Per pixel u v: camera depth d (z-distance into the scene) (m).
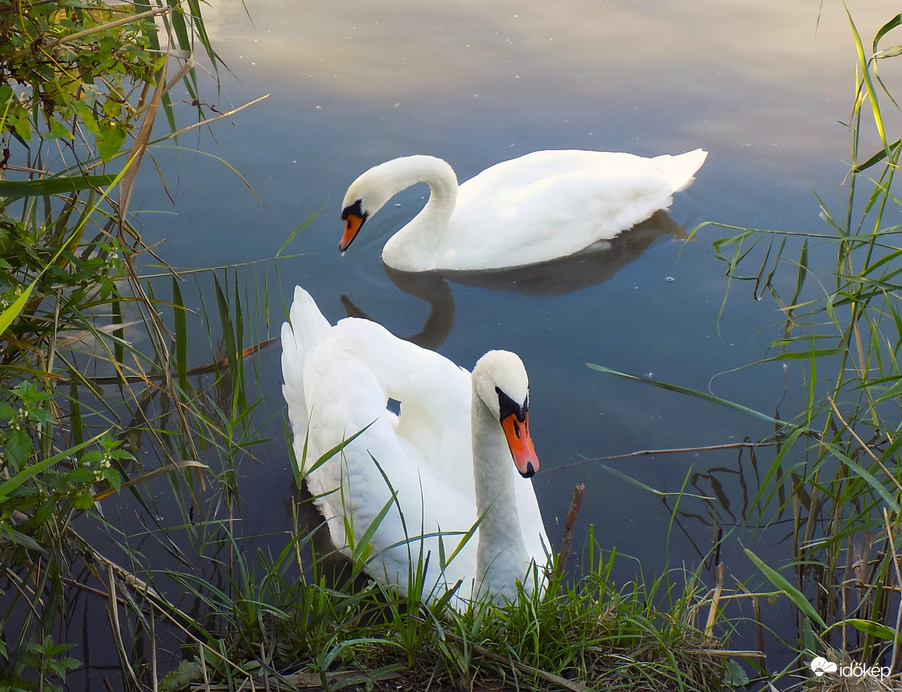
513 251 8.16
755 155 9.01
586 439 6.14
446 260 8.14
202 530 5.38
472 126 9.41
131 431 5.62
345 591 4.69
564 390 6.57
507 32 11.33
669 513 5.61
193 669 4.02
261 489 5.79
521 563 4.84
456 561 5.22
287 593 4.34
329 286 7.73
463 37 11.16
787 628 4.89
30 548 3.52
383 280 8.03
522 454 4.45
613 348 6.99
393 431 5.63
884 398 4.41
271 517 5.61
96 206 3.72
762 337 7.00
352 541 4.39
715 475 5.86
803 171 8.73
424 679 3.93
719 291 7.58
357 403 5.62
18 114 3.43
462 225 8.22
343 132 9.17
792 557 5.30
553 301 7.68
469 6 12.02
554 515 5.62
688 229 8.34
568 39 11.19
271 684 3.90
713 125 9.49
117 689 4.37
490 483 4.75
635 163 8.62
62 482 3.33
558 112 9.69
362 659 4.05
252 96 9.59
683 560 5.29
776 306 7.29
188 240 7.65
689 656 4.09
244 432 5.41
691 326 7.20
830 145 9.09
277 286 7.35
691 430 6.20
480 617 4.13
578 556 5.32
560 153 8.72
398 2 12.03
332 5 11.81
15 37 3.23
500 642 4.09
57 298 3.75
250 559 5.26
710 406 6.39
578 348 7.02
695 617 4.63
